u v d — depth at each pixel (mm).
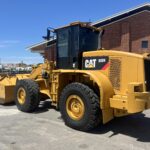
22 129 7625
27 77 10789
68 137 7004
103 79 7383
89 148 6277
